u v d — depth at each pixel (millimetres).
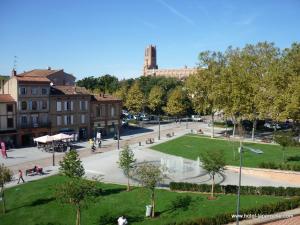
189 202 35875
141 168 36562
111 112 91062
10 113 71062
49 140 63406
